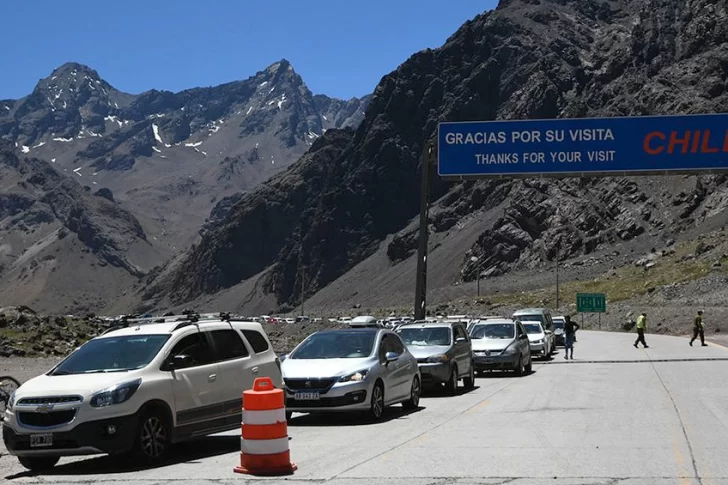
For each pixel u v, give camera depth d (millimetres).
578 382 24406
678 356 36531
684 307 83750
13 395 11219
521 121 39000
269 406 10594
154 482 10031
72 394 10883
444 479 9844
